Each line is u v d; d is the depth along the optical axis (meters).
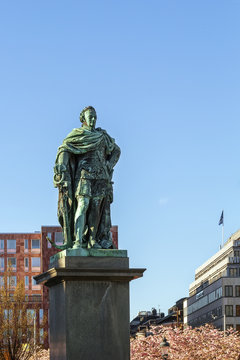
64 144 17.39
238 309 135.12
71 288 16.48
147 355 60.03
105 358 16.45
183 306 176.62
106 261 16.66
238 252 151.25
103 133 17.67
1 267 153.75
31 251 154.88
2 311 87.12
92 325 16.48
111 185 17.66
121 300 16.69
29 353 85.75
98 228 17.33
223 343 61.88
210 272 160.62
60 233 150.50
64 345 16.44
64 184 17.19
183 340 61.78
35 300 144.75
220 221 166.88
